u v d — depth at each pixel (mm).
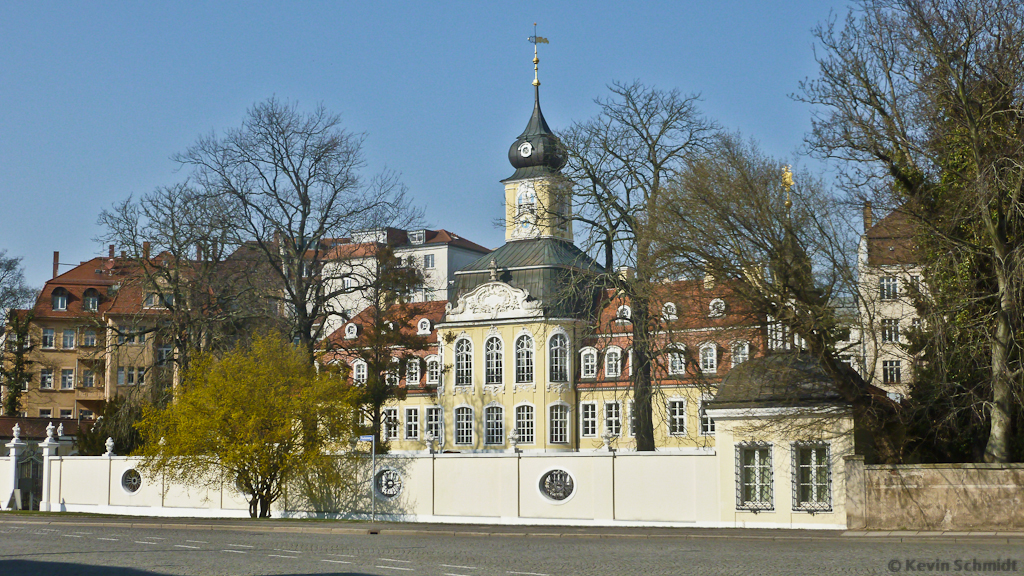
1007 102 30859
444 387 81500
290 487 46125
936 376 33281
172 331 60094
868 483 32500
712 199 34156
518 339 79250
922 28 31516
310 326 59594
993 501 30859
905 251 33531
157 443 46406
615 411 76625
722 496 34969
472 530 34906
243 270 61344
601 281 48875
